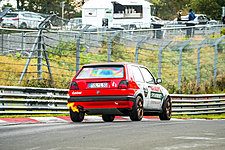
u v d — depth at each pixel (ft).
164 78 265.75
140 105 123.44
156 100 135.23
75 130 93.15
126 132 88.99
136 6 452.35
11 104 131.85
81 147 67.67
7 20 334.85
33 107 137.49
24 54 219.00
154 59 285.84
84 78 121.60
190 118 170.40
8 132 89.35
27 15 353.92
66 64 217.36
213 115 199.31
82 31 180.65
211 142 73.46
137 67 129.08
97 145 69.87
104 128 97.66
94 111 120.37
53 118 130.00
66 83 185.68
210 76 285.23
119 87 118.01
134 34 329.93
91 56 231.91
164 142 73.41
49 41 220.84
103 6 443.32
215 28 399.24
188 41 234.58
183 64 294.66
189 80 273.33
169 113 143.33
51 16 173.27
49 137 80.48
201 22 400.67
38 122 118.52
